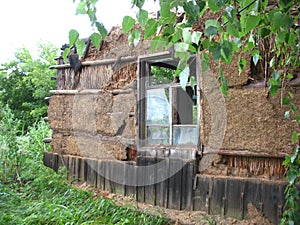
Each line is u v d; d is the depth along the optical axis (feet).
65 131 15.89
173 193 11.82
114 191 13.66
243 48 6.73
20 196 12.75
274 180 9.84
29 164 16.89
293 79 9.39
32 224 9.80
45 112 38.45
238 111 10.43
